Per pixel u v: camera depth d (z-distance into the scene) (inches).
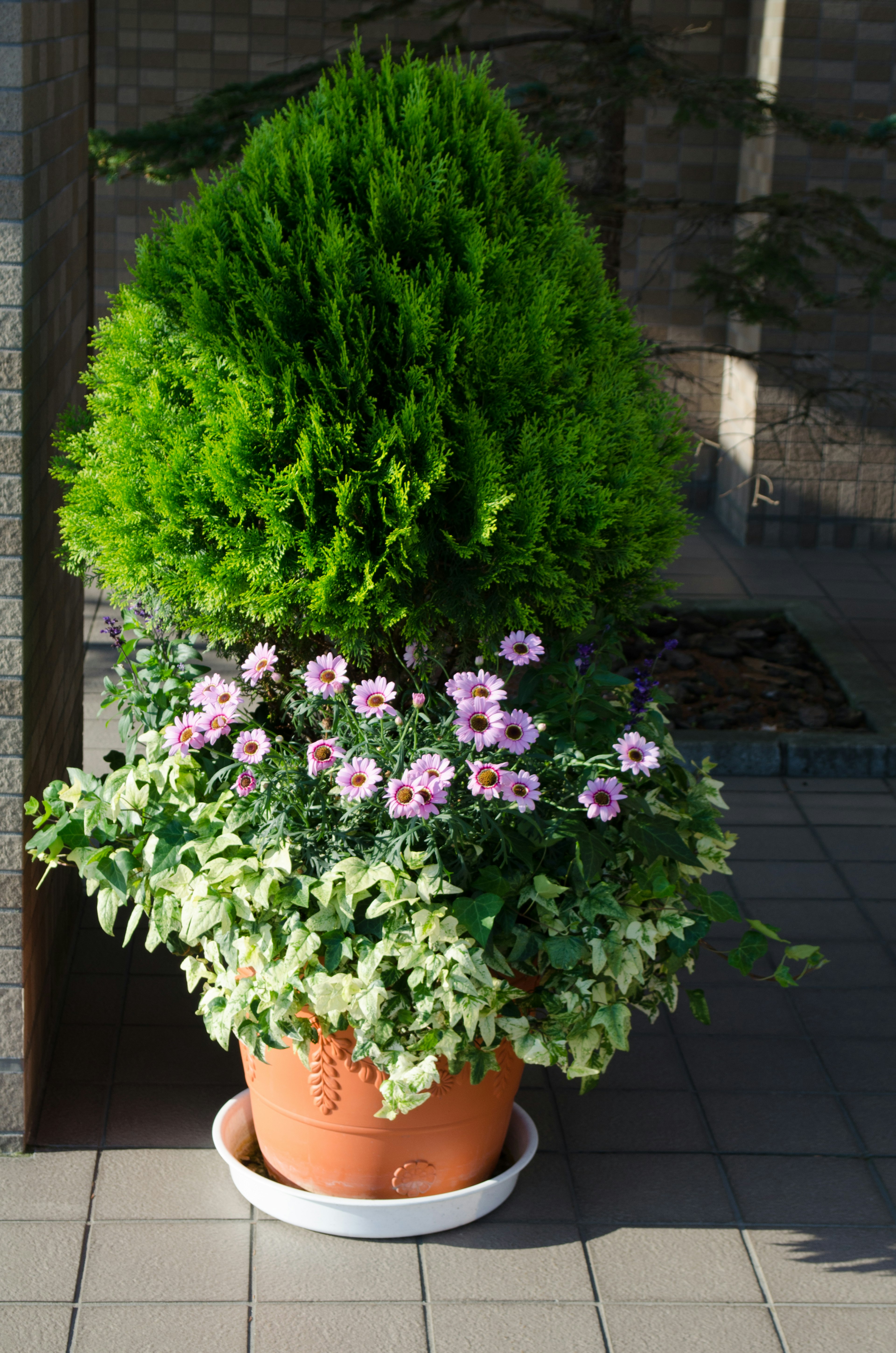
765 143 335.6
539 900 104.4
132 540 109.5
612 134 258.1
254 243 108.8
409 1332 103.9
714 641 271.6
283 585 106.2
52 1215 113.7
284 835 105.0
